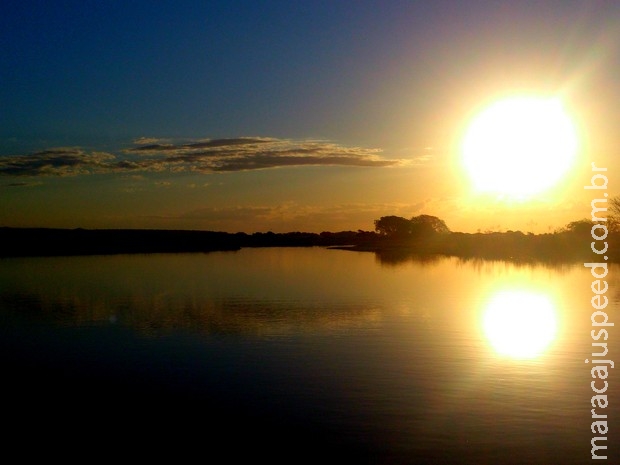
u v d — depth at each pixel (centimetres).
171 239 10662
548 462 927
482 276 4034
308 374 1394
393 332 1897
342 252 8500
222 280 3738
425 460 932
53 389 1291
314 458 938
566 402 1193
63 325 2058
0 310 2420
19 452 962
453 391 1262
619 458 937
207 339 1798
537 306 2466
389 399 1214
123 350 1655
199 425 1073
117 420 1100
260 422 1087
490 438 1013
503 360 1527
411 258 6594
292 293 2969
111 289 3197
